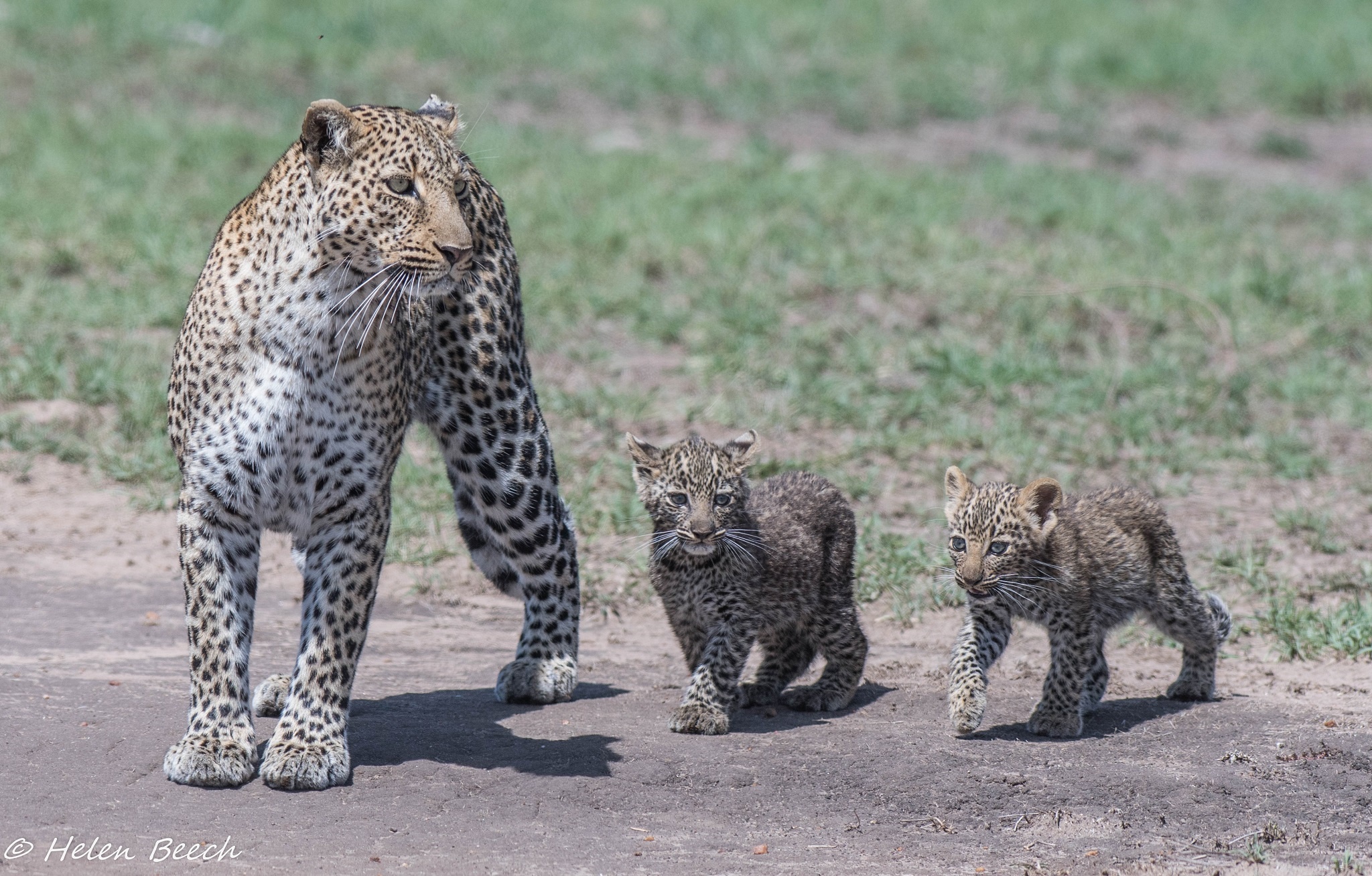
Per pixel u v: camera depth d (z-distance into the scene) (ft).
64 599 39.60
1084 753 30.12
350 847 23.99
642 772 28.17
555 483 34.12
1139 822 26.71
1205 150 115.75
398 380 28.14
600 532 46.91
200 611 26.76
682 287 71.31
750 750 29.84
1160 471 53.26
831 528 34.55
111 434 52.60
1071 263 76.33
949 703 31.60
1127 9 148.87
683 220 80.89
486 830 25.12
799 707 33.35
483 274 32.86
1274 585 42.70
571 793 27.04
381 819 25.26
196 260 69.51
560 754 28.99
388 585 43.11
